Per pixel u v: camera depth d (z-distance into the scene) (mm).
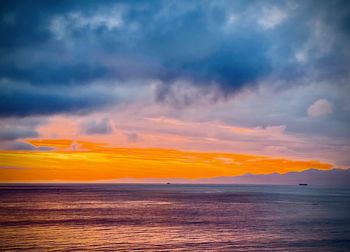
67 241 35219
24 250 31547
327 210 66375
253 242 34938
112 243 34469
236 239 36406
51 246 33094
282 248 32406
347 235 38438
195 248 32469
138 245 33625
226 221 50219
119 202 86438
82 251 31188
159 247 32812
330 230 41844
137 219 52062
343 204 82062
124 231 41219
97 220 50594
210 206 76312
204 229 42844
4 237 37062
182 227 44469
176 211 64250
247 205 79125
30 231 40781
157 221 50031
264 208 71062
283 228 43500
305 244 34000
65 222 48281
